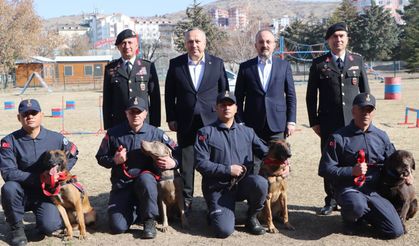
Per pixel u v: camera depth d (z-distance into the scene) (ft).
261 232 17.33
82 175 26.91
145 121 19.84
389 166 16.57
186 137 19.80
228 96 17.44
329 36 19.42
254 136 18.39
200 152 17.72
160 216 19.08
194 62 19.57
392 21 189.67
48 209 17.08
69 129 46.96
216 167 17.30
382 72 171.83
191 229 18.15
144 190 16.94
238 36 166.81
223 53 159.74
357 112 17.17
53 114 58.85
